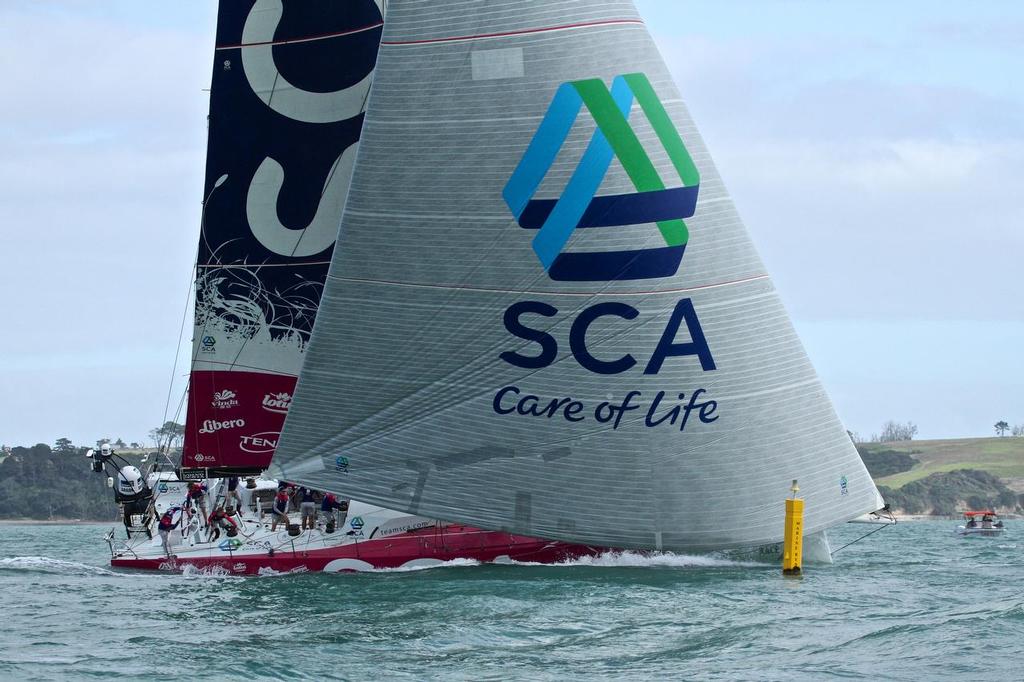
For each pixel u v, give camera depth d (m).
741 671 38.41
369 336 60.59
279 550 63.03
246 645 43.03
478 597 51.81
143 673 38.59
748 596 52.56
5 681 37.41
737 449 59.94
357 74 71.69
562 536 59.84
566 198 59.16
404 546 62.50
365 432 60.84
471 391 59.84
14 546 126.06
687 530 59.94
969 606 50.31
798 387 60.97
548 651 41.50
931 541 120.50
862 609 49.47
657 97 60.00
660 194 59.31
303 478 61.41
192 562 63.91
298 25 72.00
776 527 60.69
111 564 67.06
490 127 59.41
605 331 59.22
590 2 59.59
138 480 69.50
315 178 72.06
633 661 39.97
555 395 59.47
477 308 59.66
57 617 50.31
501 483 59.91
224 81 72.50
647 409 59.38
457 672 38.62
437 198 59.75
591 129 59.16
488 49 59.41
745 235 60.50
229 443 72.38
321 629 45.66
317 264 72.12
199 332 72.75
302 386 61.41
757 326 60.28
